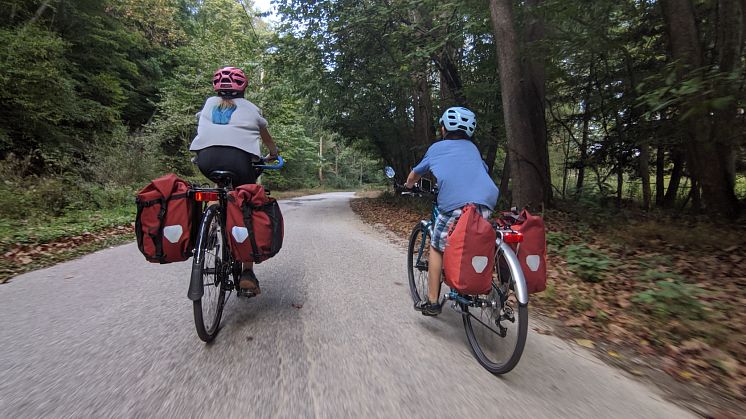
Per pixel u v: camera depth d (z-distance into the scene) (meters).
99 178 13.38
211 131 3.44
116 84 16.59
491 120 14.45
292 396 2.55
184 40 24.08
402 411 2.45
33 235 7.59
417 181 4.10
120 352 3.08
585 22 9.02
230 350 3.15
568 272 5.73
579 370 3.16
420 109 17.72
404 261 6.58
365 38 14.95
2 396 2.46
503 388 2.79
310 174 49.06
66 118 14.10
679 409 2.69
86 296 4.44
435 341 3.48
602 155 15.12
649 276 5.14
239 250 3.24
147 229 3.06
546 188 10.72
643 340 3.83
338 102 17.84
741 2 7.11
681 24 7.39
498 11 9.21
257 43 18.98
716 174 8.34
